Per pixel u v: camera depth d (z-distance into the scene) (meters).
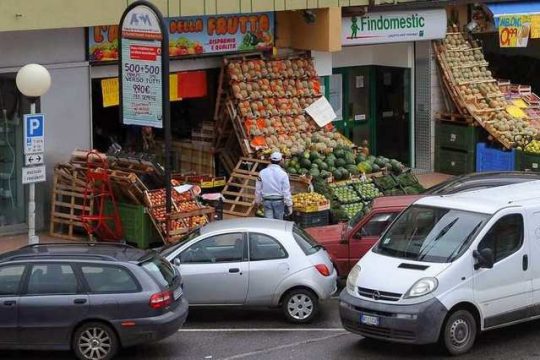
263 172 20.42
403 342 14.23
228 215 22.81
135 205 20.31
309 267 16.17
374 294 14.42
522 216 15.04
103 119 23.83
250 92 23.95
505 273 14.74
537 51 32.09
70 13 20.19
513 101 28.30
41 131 18.14
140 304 14.05
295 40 25.27
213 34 23.61
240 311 17.19
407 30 26.62
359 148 24.45
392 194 23.03
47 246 15.18
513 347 14.93
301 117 24.56
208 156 24.50
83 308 14.02
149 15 18.92
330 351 14.88
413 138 28.50
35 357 14.76
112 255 14.52
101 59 21.92
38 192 21.41
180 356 14.73
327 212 21.50
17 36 20.64
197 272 16.00
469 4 28.27
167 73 19.00
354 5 25.02
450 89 27.70
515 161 26.23
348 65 27.80
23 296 14.10
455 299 14.25
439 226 15.16
